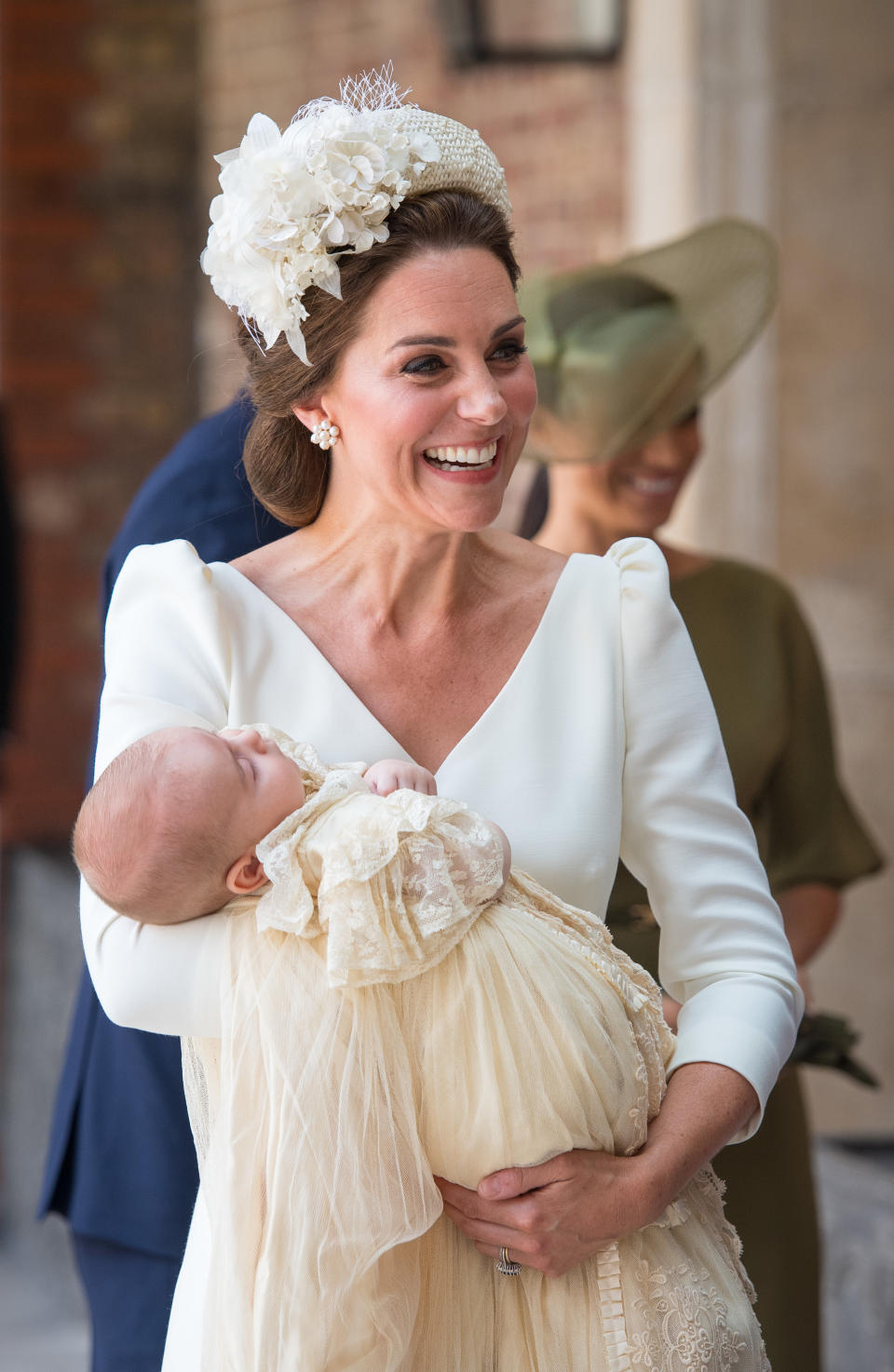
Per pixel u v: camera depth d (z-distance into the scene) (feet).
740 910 8.33
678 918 8.36
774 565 18.93
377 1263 7.20
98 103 29.53
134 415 29.99
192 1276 7.66
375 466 7.95
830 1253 15.94
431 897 7.26
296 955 7.34
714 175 19.10
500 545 8.98
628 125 21.15
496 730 8.28
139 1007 7.51
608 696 8.40
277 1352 6.98
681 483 13.53
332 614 8.52
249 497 10.80
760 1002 8.14
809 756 13.39
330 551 8.65
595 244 21.77
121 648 8.31
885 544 19.03
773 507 18.86
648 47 20.25
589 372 13.09
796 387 18.86
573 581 8.71
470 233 7.98
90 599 29.99
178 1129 10.14
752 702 13.01
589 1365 7.37
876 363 18.89
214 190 29.40
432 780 7.88
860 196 18.84
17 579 26.48
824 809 13.44
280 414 8.49
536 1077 7.30
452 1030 7.27
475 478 7.91
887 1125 19.21
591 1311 7.43
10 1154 27.30
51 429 29.73
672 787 8.35
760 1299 11.85
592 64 21.77
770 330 18.75
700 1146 7.68
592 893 8.17
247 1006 7.30
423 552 8.36
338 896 7.18
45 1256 25.00
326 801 7.44
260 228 7.85
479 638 8.55
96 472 29.91
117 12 29.43
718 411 18.85
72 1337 23.03
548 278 13.88
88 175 29.58
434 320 7.74
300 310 7.91
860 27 18.70
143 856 7.36
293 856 7.27
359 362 7.92
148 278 29.86
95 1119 10.36
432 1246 7.51
